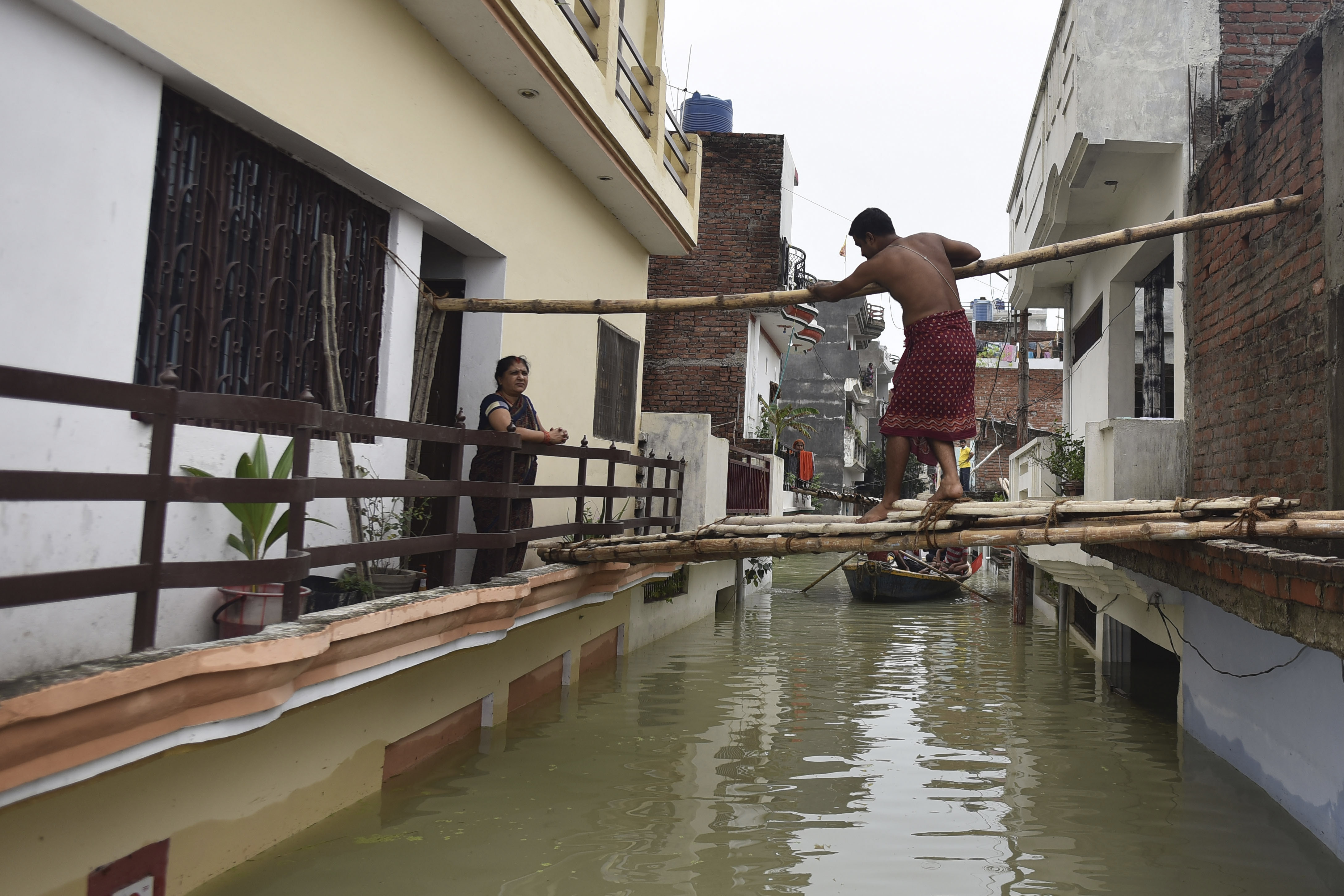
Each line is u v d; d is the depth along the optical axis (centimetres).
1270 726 558
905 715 787
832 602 1734
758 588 1859
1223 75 812
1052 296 1400
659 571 949
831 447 3322
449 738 598
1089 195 984
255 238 466
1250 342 647
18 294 334
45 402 296
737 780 577
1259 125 634
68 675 263
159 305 405
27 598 248
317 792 439
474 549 642
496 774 555
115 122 370
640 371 1073
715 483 1124
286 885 379
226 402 328
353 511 500
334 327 500
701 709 772
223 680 310
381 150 538
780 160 1914
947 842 481
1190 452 775
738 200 1916
